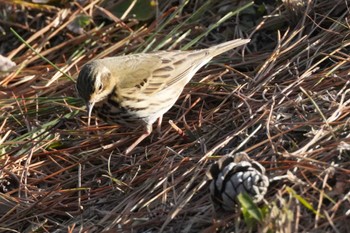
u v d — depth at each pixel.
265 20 14.59
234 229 9.82
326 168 10.28
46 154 12.71
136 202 10.99
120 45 15.09
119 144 12.51
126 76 12.07
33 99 13.66
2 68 14.84
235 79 13.44
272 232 9.25
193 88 13.27
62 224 11.25
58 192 11.77
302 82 12.62
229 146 11.65
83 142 12.82
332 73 12.67
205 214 10.27
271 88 12.78
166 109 12.48
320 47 13.47
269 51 14.09
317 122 11.42
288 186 10.06
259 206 9.87
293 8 14.23
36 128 13.04
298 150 10.87
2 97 14.23
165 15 15.45
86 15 15.83
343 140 10.85
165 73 12.36
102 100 12.02
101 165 12.28
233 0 15.27
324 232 9.48
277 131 11.48
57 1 16.06
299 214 9.55
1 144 12.94
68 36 15.78
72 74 14.65
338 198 9.89
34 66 15.06
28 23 16.14
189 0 15.62
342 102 11.76
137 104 12.12
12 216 11.60
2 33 16.00
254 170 9.95
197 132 12.27
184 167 11.43
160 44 14.56
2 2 15.89
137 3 15.83
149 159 12.05
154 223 10.45
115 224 10.65
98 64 11.93
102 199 11.48
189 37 14.95
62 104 13.53
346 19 13.59
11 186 12.34
